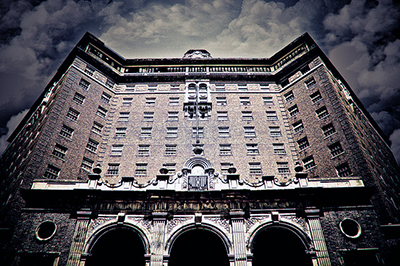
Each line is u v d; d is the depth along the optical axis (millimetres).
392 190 37781
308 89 43500
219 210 25953
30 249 23891
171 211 25844
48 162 34406
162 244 24297
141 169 37844
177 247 26625
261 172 37688
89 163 37938
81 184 27422
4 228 27484
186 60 51281
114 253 26766
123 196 26344
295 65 47406
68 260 23422
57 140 36500
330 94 40594
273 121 43156
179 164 38250
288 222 25250
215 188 27031
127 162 38531
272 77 48906
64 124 38250
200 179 27609
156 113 44469
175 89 48219
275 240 26391
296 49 49844
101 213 25750
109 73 47781
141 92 47406
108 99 45406
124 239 26016
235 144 40438
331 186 27469
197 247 26984
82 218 25344
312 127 39750
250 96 46750
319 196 26188
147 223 25406
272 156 39156
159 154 39312
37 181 27453
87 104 42188
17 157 42188
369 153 38125
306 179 27625
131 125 42812
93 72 46156
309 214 25453
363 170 32750
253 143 40562
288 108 44062
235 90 47844
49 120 37188
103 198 26359
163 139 41000
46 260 23562
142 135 41594
